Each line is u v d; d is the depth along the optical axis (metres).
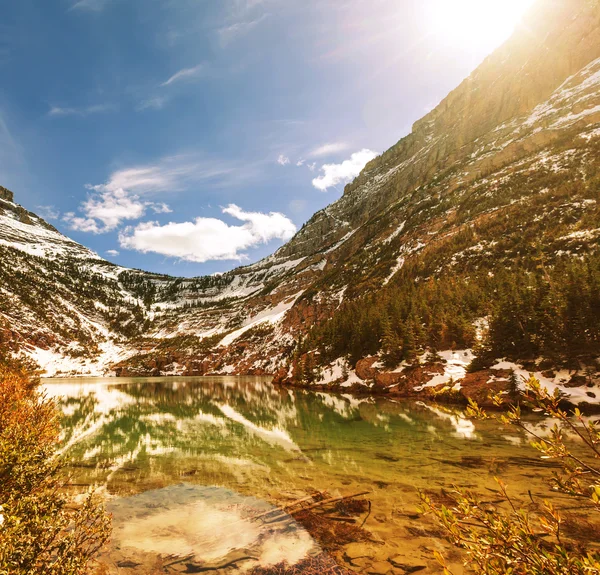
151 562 6.41
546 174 84.06
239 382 83.81
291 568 6.12
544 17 178.88
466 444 15.82
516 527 2.52
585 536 6.46
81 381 95.81
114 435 20.94
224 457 15.16
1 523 4.59
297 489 10.61
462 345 40.44
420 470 11.93
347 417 26.16
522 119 142.38
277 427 23.06
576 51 146.12
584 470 2.38
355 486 10.59
